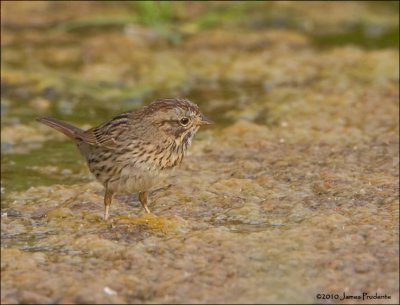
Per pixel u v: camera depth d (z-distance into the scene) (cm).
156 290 1002
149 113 1223
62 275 1041
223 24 2459
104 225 1228
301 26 2478
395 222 1184
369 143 1606
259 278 1028
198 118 1260
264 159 1534
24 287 1010
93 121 1802
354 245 1104
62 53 2214
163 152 1229
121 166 1219
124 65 2145
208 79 2062
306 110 1814
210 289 1002
